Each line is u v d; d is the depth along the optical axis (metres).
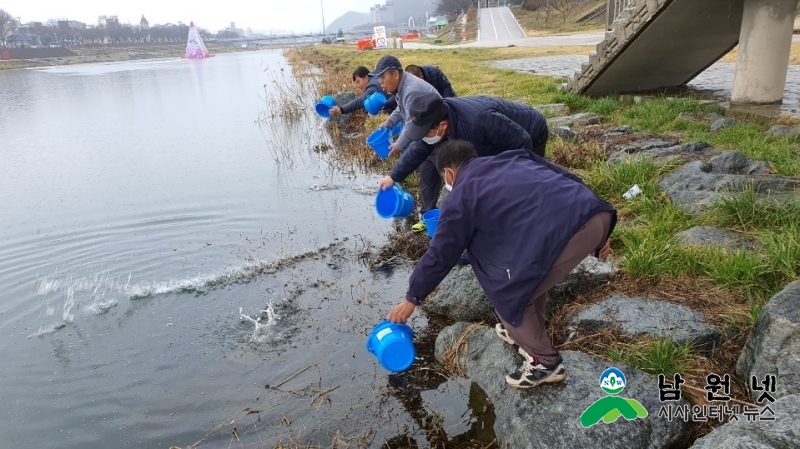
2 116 17.22
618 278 3.98
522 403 2.96
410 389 3.51
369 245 5.77
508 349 3.39
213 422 3.30
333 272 5.21
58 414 3.46
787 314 2.75
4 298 4.98
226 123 13.85
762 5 8.29
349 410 3.35
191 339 4.20
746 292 3.57
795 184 4.86
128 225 6.68
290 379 3.66
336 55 35.03
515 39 41.22
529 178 2.57
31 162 10.38
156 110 17.22
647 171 5.66
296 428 3.22
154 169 9.42
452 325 3.91
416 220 6.27
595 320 3.54
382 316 4.36
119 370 3.88
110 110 17.92
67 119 16.08
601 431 2.70
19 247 6.14
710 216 4.57
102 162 10.17
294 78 23.52
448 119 3.93
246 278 5.14
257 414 3.35
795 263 3.62
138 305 4.75
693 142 6.48
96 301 4.85
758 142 6.30
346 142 10.62
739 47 8.80
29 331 4.44
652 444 2.66
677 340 3.26
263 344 4.08
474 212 2.59
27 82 33.75
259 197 7.55
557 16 54.50
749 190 4.64
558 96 10.70
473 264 2.78
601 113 9.39
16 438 3.27
